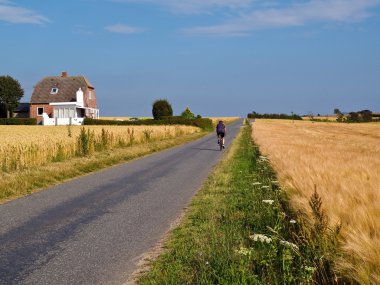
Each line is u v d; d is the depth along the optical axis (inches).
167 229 358.6
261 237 230.5
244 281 208.4
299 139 1411.2
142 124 3166.8
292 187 341.7
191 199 493.7
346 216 234.2
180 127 2300.7
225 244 286.7
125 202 479.8
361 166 472.1
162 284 233.8
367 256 173.0
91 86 3565.5
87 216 409.7
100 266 269.9
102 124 3186.5
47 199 498.3
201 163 905.5
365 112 6569.9
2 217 406.3
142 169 804.0
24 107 3809.1
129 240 327.3
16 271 262.2
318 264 213.8
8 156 724.0
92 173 745.6
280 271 223.0
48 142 882.1
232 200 456.8
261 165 673.0
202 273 234.1
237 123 4987.7
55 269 265.0
